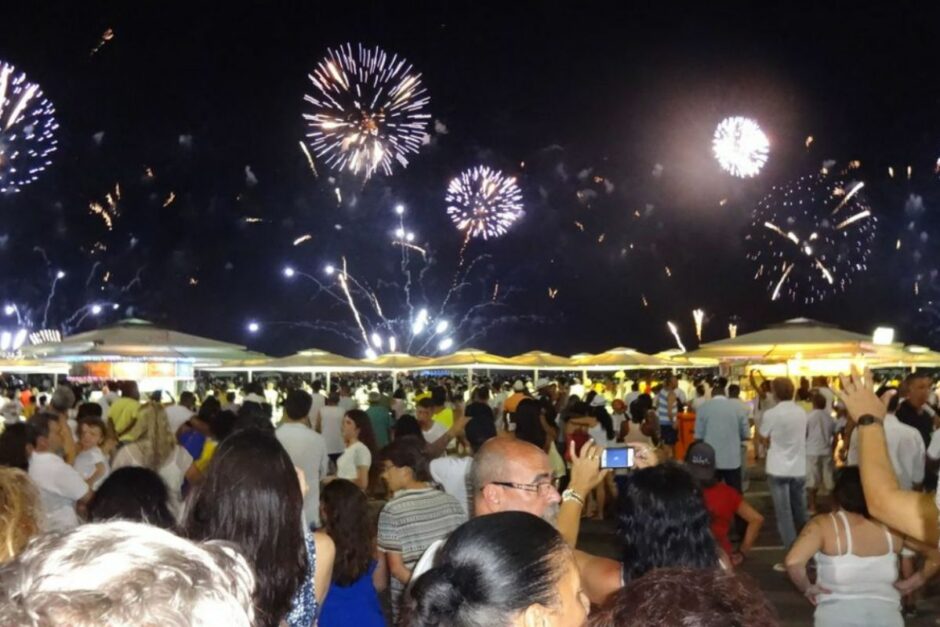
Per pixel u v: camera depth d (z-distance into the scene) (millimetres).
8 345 35062
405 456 6281
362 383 37812
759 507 16344
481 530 2596
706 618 1781
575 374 45906
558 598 2537
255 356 28703
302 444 8867
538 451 4379
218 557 1423
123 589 1221
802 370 23156
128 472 4602
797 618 9070
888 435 9031
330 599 5387
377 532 6160
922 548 5426
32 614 1191
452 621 2494
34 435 7910
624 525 4109
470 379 29500
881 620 5363
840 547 5438
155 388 22000
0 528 3197
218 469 3867
